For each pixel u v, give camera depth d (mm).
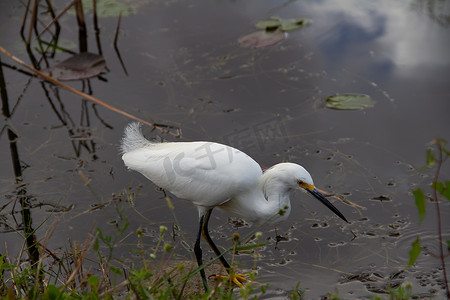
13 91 12734
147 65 13609
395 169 10094
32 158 10703
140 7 16062
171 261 8266
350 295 7379
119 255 8352
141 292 5844
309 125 11398
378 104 11883
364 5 15859
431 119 11305
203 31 14883
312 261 8164
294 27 14641
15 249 8500
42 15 15727
